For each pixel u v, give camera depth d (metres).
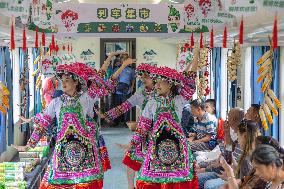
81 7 7.36
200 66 8.76
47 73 8.98
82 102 4.87
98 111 5.75
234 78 7.76
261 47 8.69
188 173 5.08
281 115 7.94
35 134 4.88
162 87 5.05
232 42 8.80
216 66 11.93
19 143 10.62
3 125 8.62
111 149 12.47
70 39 10.97
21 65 10.39
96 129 5.13
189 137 9.14
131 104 5.88
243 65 10.20
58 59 9.02
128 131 15.60
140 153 6.03
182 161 5.08
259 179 4.42
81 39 16.16
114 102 16.27
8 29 5.93
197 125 8.83
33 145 4.91
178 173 5.06
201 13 6.12
